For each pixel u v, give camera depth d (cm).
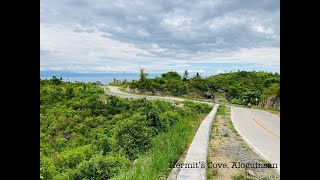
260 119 2234
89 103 2791
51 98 3394
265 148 1030
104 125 2106
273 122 2011
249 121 2045
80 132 2055
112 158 854
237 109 3469
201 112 2806
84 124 2197
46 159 983
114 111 2534
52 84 4688
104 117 2370
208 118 1773
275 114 2884
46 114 2597
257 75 7506
